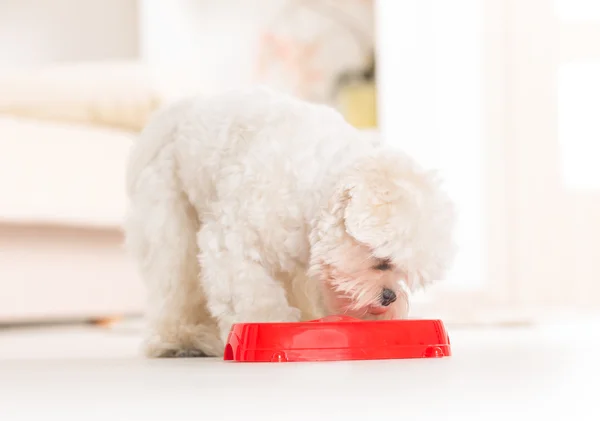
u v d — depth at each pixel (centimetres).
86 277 383
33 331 376
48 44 679
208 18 672
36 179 348
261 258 187
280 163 185
